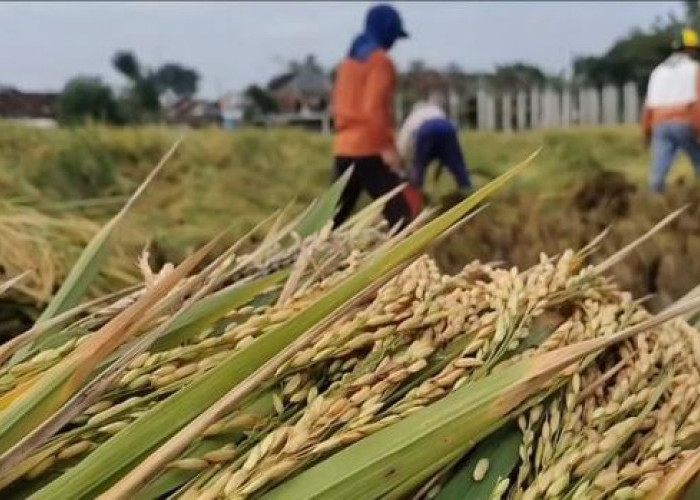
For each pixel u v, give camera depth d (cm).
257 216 652
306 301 130
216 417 106
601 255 445
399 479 111
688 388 125
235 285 135
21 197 375
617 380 129
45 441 111
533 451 120
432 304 130
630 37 2633
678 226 475
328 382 123
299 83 2533
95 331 130
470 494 116
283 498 109
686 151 945
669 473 112
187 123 1633
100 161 583
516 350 130
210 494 108
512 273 142
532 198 645
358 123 634
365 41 634
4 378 118
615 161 1174
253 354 115
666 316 115
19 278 135
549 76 2381
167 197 592
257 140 975
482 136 1381
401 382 124
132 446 110
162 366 122
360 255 146
